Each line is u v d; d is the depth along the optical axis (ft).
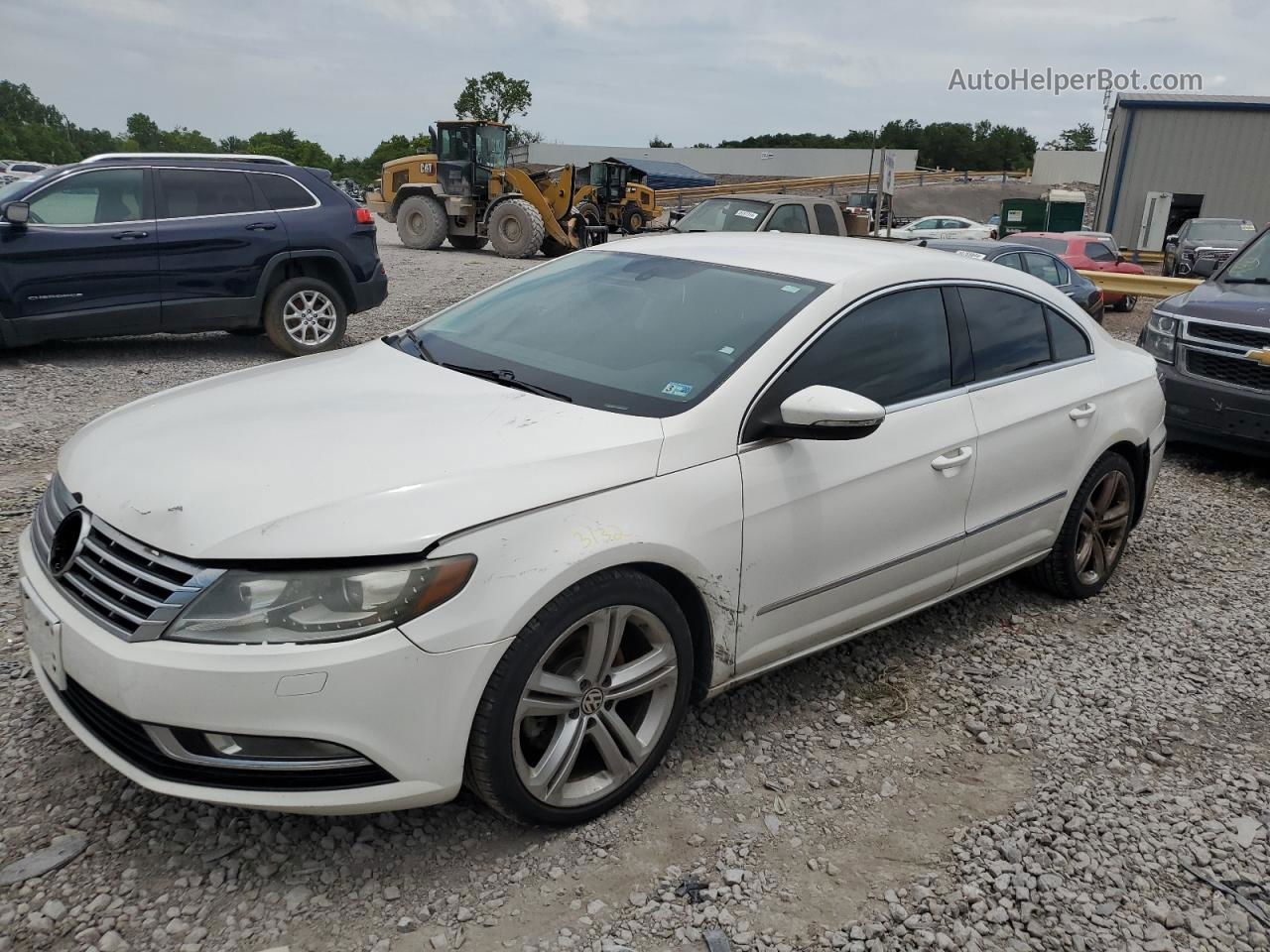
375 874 8.59
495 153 77.77
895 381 11.66
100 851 8.61
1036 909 8.64
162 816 9.09
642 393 10.27
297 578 7.72
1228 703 12.50
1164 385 23.57
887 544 11.54
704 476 9.65
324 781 8.02
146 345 32.55
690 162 222.28
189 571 7.76
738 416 10.07
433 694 8.00
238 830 8.99
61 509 9.10
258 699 7.59
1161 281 58.08
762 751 10.82
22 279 26.66
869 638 13.76
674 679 9.70
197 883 8.32
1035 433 13.29
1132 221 105.50
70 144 550.77
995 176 215.72
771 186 177.58
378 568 7.84
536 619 8.47
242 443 9.05
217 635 7.63
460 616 8.03
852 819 9.77
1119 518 15.55
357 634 7.74
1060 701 12.26
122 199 28.04
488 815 9.46
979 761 10.92
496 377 10.89
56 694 8.93
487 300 13.34
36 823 8.89
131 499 8.43
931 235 96.48
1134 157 103.65
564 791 9.16
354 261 31.86
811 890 8.75
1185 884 9.07
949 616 14.65
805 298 11.25
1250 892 8.99
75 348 31.24
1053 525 14.26
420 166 78.89
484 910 8.24
